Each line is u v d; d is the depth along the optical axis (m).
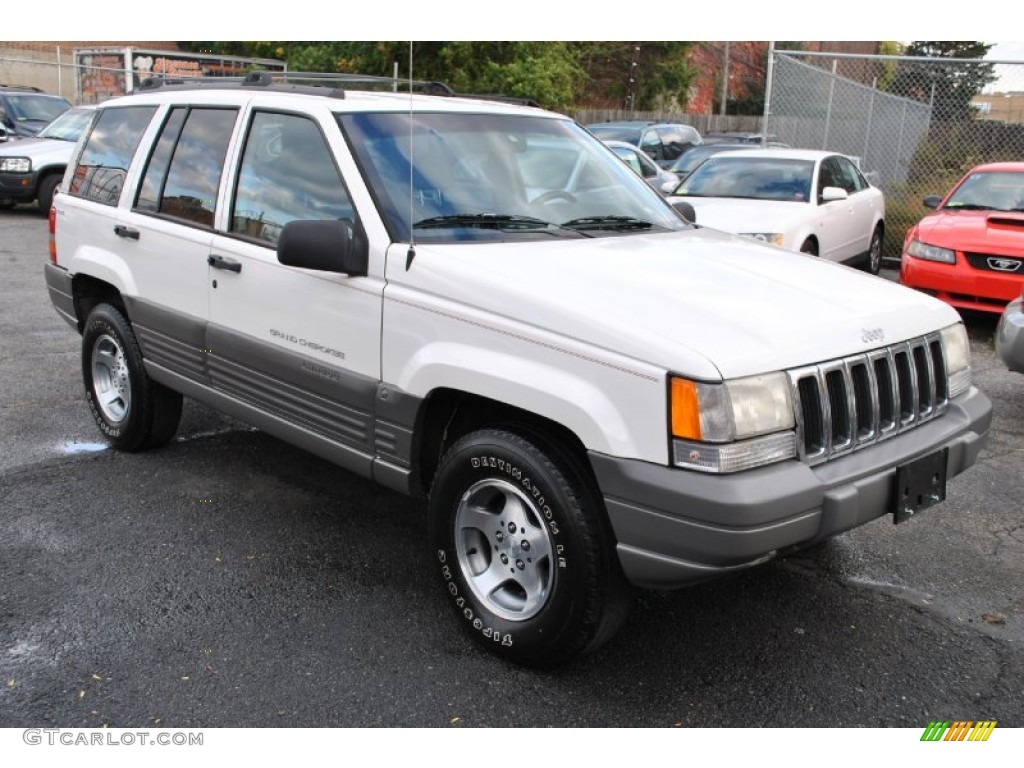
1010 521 4.85
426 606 3.86
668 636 3.69
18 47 30.08
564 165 4.50
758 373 2.99
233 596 3.90
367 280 3.76
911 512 3.39
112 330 5.30
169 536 4.43
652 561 3.00
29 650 3.47
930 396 3.67
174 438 5.75
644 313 3.15
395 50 23.33
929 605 3.98
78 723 3.08
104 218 5.28
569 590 3.19
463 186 4.04
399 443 3.71
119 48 23.88
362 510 4.80
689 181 10.97
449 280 3.48
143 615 3.73
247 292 4.32
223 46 29.41
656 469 2.96
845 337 3.30
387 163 3.93
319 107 4.10
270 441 5.76
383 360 3.73
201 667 3.40
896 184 15.59
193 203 4.72
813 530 3.04
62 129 16.27
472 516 3.52
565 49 30.58
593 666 3.47
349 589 3.98
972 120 15.48
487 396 3.33
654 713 3.21
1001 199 9.77
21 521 4.54
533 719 3.16
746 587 4.11
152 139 5.11
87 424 5.96
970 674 3.47
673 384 2.92
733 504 2.84
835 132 16.05
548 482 3.19
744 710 3.23
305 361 4.06
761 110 51.91
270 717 3.14
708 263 3.83
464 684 3.34
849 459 3.25
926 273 8.90
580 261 3.64
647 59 40.00
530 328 3.24
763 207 9.88
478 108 4.53
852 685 3.39
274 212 4.24
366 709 3.19
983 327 9.35
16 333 8.12
